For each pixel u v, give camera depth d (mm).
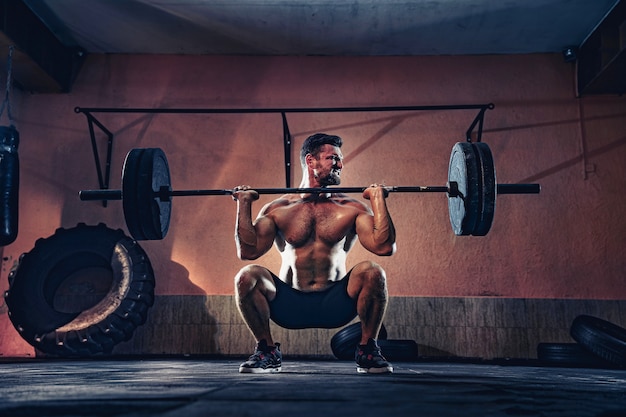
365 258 4629
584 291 4555
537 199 4715
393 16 4426
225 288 4617
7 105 4344
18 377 1886
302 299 2133
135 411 899
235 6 4309
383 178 4793
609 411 1044
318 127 4895
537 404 1132
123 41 4863
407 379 1790
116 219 4762
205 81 4988
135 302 4168
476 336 4492
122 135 4902
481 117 4555
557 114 4867
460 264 4617
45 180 4820
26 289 4199
